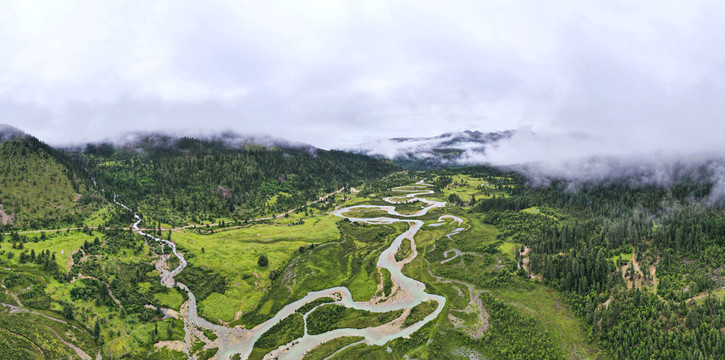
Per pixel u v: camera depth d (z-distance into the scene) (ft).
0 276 541.34
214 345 508.12
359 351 487.20
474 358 470.80
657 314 464.65
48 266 589.73
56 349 441.68
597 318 496.23
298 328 540.93
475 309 572.10
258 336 526.98
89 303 542.98
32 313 487.20
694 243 572.92
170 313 570.87
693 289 482.28
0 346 419.13
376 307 595.06
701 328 421.18
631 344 444.96
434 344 497.05
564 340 488.85
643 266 552.82
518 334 502.79
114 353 461.78
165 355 479.82
